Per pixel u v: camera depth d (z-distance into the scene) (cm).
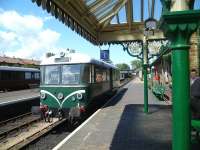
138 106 1812
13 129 1465
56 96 1512
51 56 1562
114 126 1157
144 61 1510
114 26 1650
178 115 271
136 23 1611
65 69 1516
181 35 271
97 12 1267
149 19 1363
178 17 266
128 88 4081
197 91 549
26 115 1977
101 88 1909
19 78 4472
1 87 4038
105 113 1528
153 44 1748
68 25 1067
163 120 1258
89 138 966
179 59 272
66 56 1523
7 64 6341
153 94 2795
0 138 1308
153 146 836
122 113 1509
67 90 1499
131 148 823
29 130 1483
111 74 2441
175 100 272
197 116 513
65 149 839
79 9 1099
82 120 1585
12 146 1138
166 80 2253
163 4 292
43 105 1534
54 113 1520
